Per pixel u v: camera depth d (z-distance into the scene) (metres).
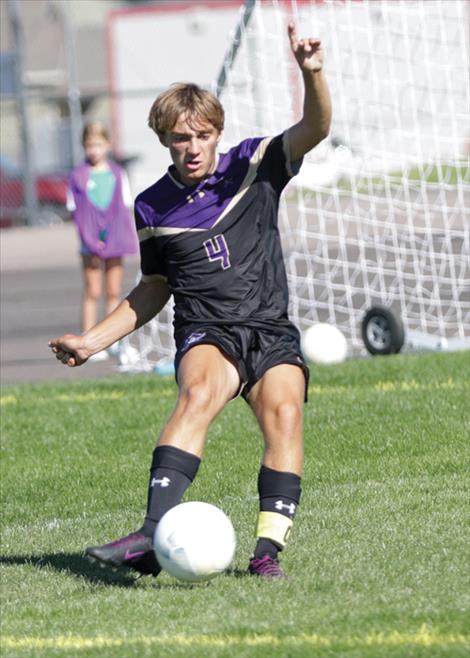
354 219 61.81
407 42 46.59
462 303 48.28
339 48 50.22
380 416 29.58
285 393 17.34
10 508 24.33
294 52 16.80
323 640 14.42
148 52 110.44
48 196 96.69
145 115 108.94
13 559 20.23
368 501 22.08
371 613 15.35
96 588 17.83
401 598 15.98
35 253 80.62
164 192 17.78
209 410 16.94
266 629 14.95
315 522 20.72
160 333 50.81
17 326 54.19
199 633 15.05
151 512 16.70
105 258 43.81
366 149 50.25
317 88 16.92
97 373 42.59
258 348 17.52
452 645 14.03
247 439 28.42
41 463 27.88
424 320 45.28
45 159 96.94
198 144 17.12
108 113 119.62
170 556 16.34
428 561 17.80
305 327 48.88
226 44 110.06
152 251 18.03
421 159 47.06
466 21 49.41
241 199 17.64
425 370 35.31
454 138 46.66
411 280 57.19
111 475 26.28
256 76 53.91
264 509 17.28
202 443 16.94
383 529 19.91
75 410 33.47
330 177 56.34
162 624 15.57
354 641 14.32
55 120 108.12
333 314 48.72
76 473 26.62
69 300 61.28
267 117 52.84
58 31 124.75
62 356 18.28
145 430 30.61
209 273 17.56
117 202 43.75
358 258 63.44
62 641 15.13
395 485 23.20
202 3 112.00
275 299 17.78
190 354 17.30
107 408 33.50
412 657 13.72
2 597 17.59
